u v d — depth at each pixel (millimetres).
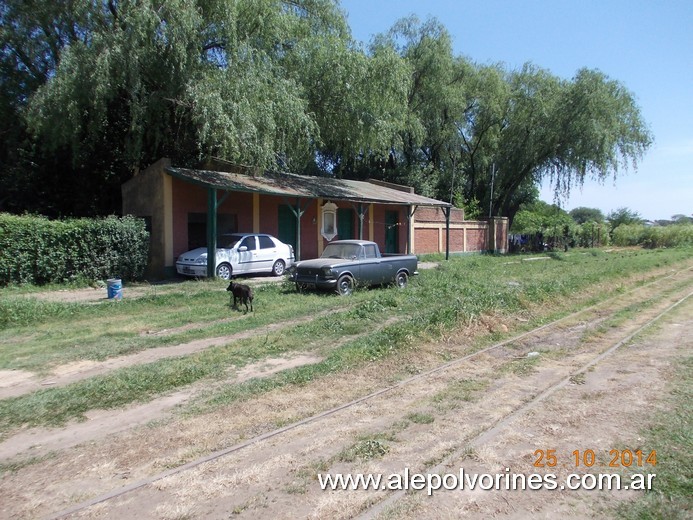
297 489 3531
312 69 20406
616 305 12172
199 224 18562
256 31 18625
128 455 4148
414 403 5379
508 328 9328
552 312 11008
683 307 11664
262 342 7879
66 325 9633
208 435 4512
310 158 25562
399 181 34188
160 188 17203
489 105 36000
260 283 15680
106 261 15188
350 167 35188
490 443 4297
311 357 7270
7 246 13320
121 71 15727
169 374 6164
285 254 18672
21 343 8148
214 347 7613
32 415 5020
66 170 19984
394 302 11102
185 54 15867
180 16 15648
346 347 7453
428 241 29734
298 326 8969
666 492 3463
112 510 3322
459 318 8992
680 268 22344
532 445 4262
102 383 5844
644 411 4980
